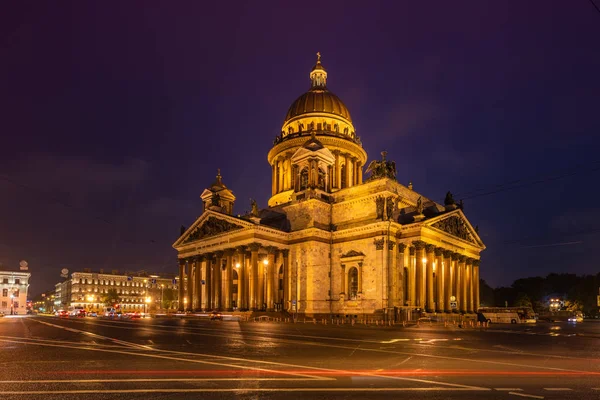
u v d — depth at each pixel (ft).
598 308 554.46
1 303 647.97
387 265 262.06
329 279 288.10
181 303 342.85
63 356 85.46
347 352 96.02
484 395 53.93
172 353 90.48
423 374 68.23
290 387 56.65
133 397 50.29
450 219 296.51
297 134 365.20
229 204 394.73
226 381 59.93
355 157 368.68
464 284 307.58
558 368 77.10
